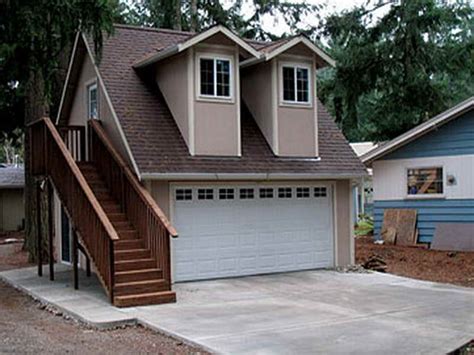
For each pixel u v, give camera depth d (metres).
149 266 11.01
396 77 22.23
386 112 23.12
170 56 13.41
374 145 25.31
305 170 14.00
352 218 15.23
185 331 8.38
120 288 10.28
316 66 15.07
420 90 21.97
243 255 13.63
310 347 7.50
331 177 14.36
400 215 18.88
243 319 9.14
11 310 10.39
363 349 7.40
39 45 11.84
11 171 31.11
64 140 14.23
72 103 16.17
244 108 15.05
